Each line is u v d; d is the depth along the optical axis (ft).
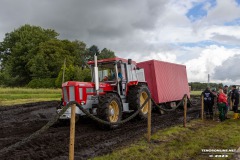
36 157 20.31
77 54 213.66
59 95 89.10
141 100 37.83
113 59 34.76
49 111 48.44
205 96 40.93
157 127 32.63
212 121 39.01
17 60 203.21
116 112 31.83
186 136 28.68
